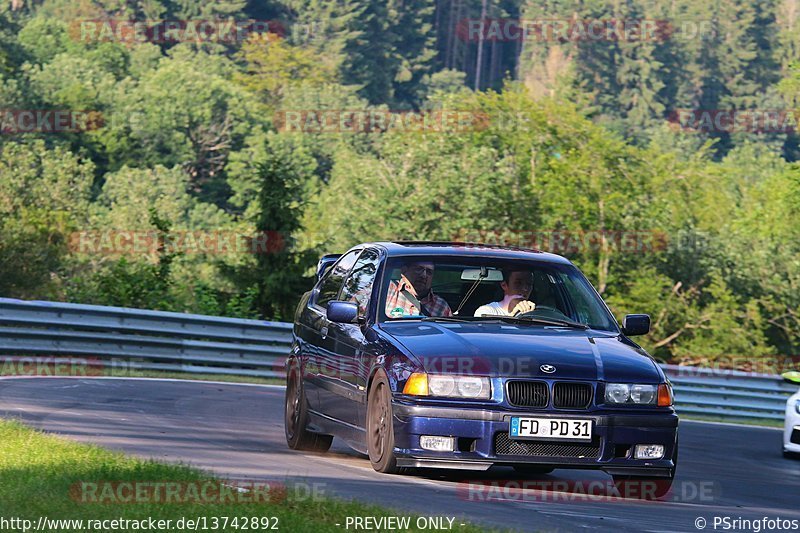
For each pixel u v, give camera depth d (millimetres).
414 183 154125
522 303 21656
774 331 150750
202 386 38969
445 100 166125
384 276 21766
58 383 35031
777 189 160000
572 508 17328
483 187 151500
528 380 18609
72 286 70125
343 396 21406
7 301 41688
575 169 154750
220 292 72688
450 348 19062
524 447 18500
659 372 19516
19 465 16859
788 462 32656
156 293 68688
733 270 151375
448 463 18391
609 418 18672
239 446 23391
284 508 14625
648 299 143000
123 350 44625
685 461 29328
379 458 19453
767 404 53250
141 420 26766
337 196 169000
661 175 160000
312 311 24844
